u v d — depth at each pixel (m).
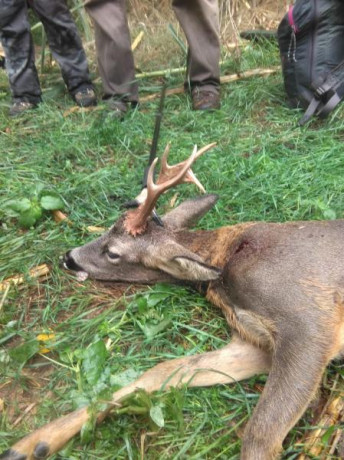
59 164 1.27
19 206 1.07
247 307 0.82
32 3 1.46
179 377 0.79
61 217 1.10
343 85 1.33
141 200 0.99
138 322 0.87
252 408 0.76
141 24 1.87
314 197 1.12
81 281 0.97
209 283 0.89
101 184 1.17
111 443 0.72
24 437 0.71
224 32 1.86
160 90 1.55
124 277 0.96
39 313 0.92
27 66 1.47
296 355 0.75
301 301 0.78
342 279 0.80
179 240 0.93
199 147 1.30
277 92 1.50
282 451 0.71
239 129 1.36
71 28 1.47
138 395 0.73
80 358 0.81
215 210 1.09
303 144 1.28
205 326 0.89
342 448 0.72
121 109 1.42
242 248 0.87
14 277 0.97
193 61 1.44
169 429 0.73
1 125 1.42
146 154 1.28
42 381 0.81
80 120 1.44
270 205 1.10
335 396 0.78
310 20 1.32
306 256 0.82
